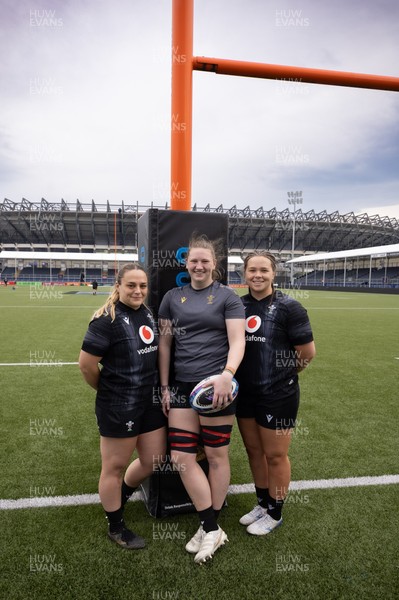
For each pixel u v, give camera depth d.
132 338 1.91
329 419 3.93
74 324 10.68
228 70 3.21
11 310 14.63
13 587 1.77
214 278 2.25
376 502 2.48
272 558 1.97
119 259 43.53
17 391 4.72
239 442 3.48
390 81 3.62
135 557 1.97
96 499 2.48
